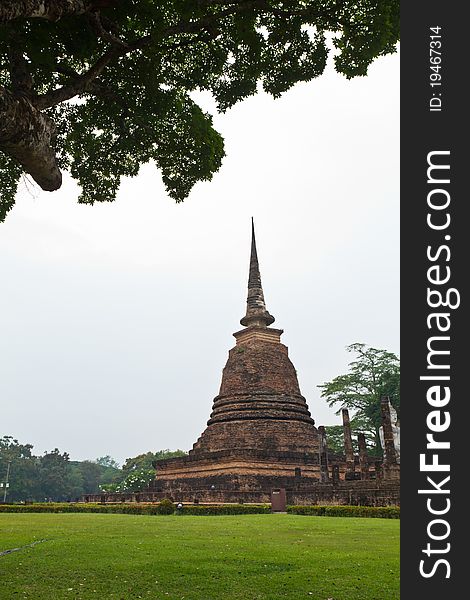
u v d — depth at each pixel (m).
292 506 34.81
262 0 13.78
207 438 50.66
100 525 24.05
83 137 18.09
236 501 41.97
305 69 16.39
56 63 14.69
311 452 48.94
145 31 14.86
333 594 9.95
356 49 15.23
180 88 17.31
